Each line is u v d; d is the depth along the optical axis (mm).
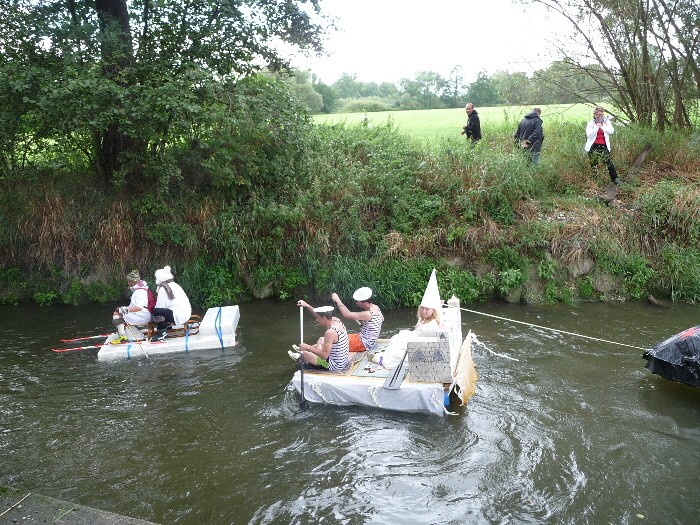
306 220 11328
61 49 9906
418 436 6238
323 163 12094
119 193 11508
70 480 5527
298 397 7184
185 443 6184
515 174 11789
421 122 21094
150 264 11312
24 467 5754
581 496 5195
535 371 7828
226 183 11297
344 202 11648
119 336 8938
